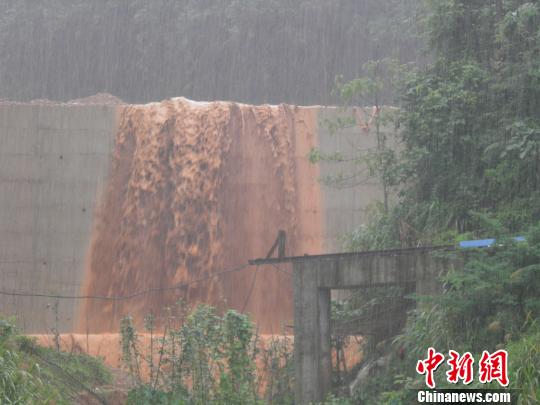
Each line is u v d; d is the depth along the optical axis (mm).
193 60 43938
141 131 28266
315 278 14242
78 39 45938
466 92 16328
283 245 14570
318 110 28172
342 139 27547
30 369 12805
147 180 28109
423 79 17641
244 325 13328
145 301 27328
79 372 15773
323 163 27781
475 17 17594
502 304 12344
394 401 12133
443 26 17766
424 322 13055
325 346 14172
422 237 16312
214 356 13320
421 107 16938
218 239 27766
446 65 17562
